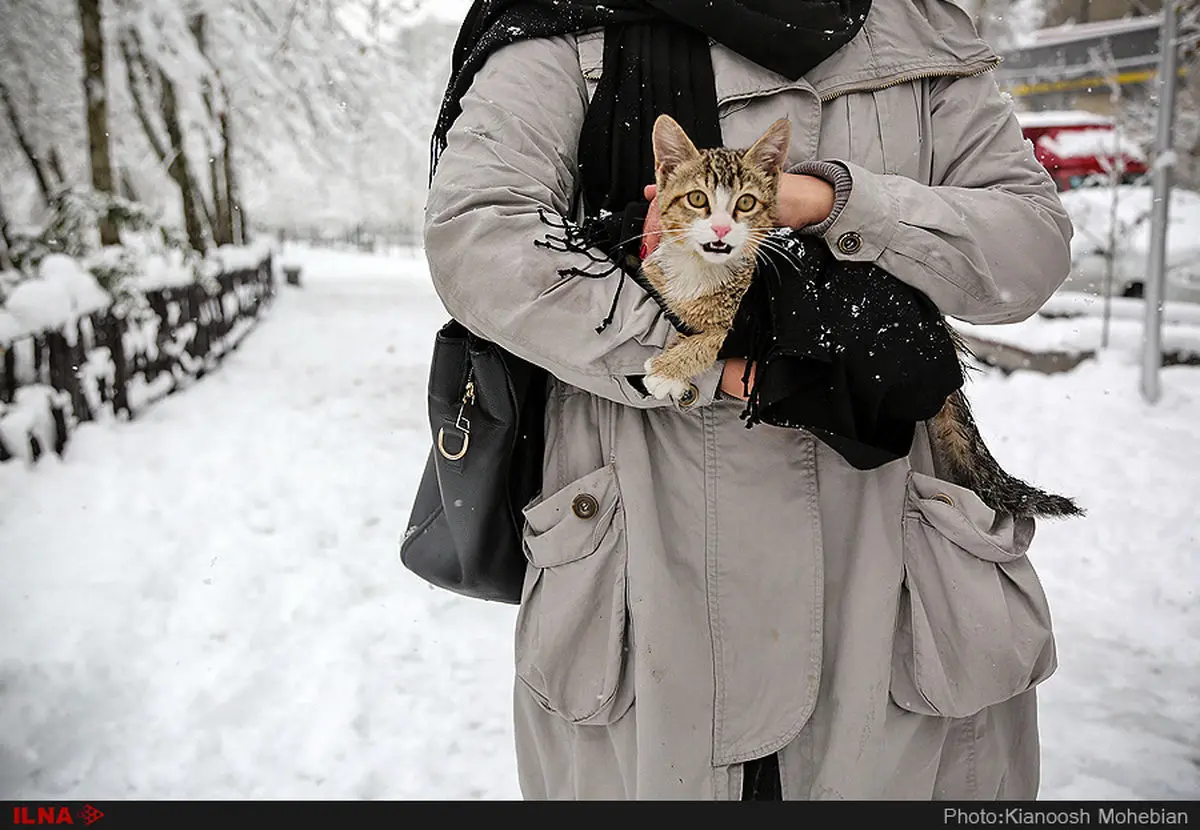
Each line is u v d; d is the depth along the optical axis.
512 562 1.88
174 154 15.40
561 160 1.73
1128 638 4.29
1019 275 1.63
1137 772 3.20
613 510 1.70
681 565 1.70
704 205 1.54
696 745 1.66
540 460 1.86
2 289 7.97
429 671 4.09
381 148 21.31
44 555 5.14
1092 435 7.12
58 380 7.17
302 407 9.46
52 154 15.11
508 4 1.83
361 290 25.08
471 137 1.64
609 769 1.77
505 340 1.58
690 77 1.72
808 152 1.71
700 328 1.56
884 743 1.67
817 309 1.50
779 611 1.67
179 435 7.98
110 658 4.06
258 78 14.76
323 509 6.15
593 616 1.73
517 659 1.80
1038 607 1.76
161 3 12.23
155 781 3.28
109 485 6.41
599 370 1.56
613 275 1.58
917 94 1.76
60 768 3.30
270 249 21.41
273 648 4.26
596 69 1.75
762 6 1.68
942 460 1.87
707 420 1.68
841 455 1.61
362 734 3.61
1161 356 8.48
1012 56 14.98
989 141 1.77
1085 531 5.48
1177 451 6.66
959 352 1.91
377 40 17.48
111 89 14.14
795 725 1.67
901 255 1.55
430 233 1.60
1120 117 10.21
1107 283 9.29
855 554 1.68
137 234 11.55
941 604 1.70
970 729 1.76
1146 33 12.52
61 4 12.63
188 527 5.72
